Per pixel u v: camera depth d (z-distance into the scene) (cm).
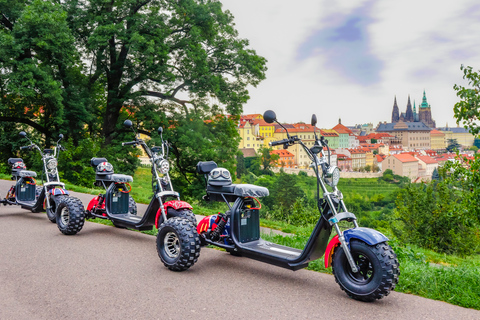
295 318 358
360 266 414
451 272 479
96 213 723
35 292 416
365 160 19312
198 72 2295
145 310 373
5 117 2352
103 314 363
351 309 381
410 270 483
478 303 395
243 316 362
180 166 2586
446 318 363
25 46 1934
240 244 496
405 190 1382
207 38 2480
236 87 2603
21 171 854
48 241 638
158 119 2305
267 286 447
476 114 722
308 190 10375
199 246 492
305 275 491
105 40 2028
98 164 736
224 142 2567
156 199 599
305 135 18050
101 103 2628
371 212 8756
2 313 361
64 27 1986
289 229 895
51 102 2094
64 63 2081
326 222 427
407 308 386
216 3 2427
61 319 351
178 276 478
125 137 2459
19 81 1902
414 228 1334
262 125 18600
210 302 395
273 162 15562
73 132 2341
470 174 730
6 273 475
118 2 2188
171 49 2394
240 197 512
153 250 598
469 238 1223
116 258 549
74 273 480
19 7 2077
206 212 1016
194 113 2489
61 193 770
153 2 2386
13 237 662
